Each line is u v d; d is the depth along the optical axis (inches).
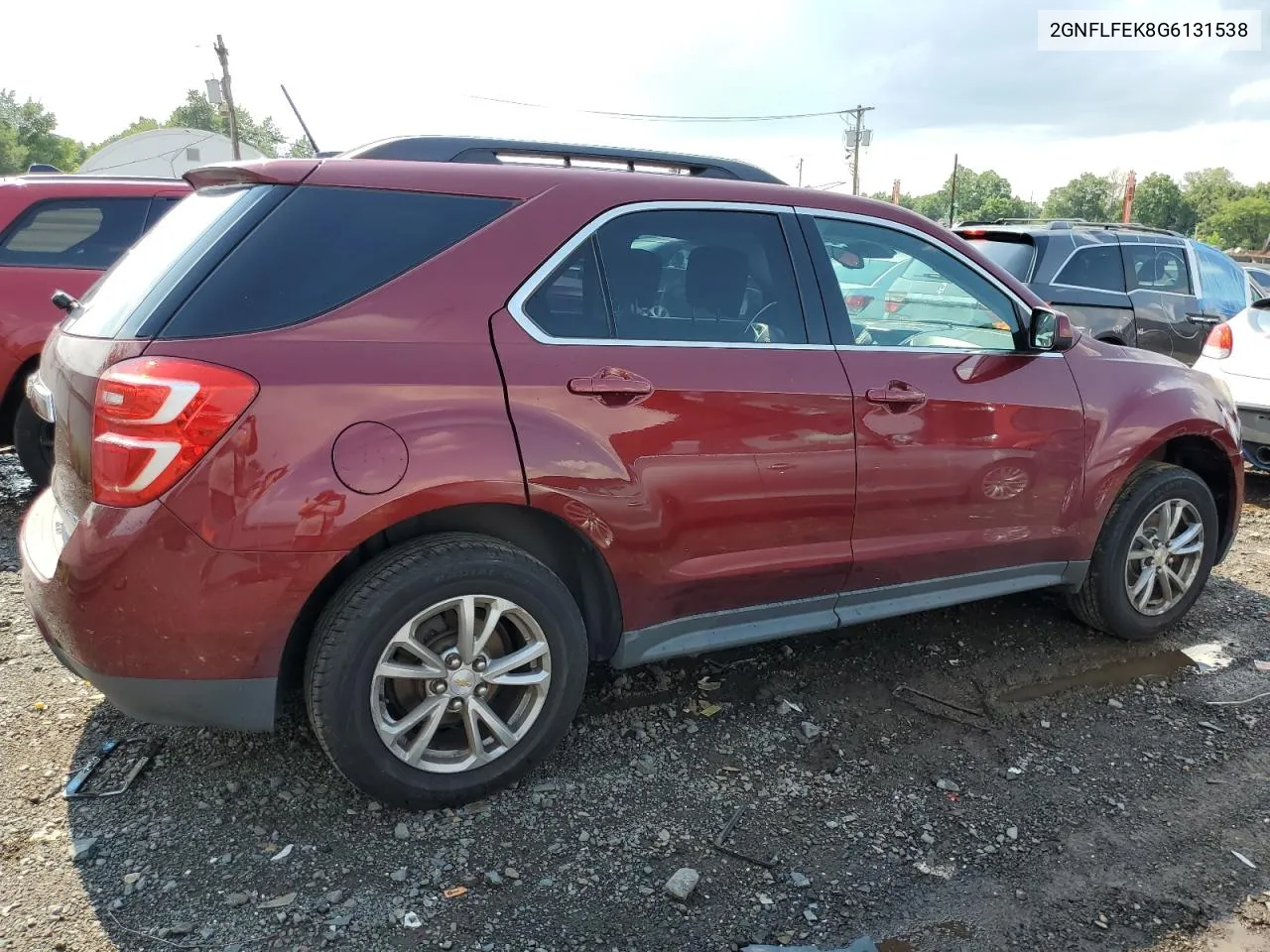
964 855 100.5
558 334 104.3
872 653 149.1
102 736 116.6
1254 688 141.3
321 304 94.7
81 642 89.4
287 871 93.7
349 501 91.1
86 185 216.5
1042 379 137.9
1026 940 88.4
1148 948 88.0
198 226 98.8
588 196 109.7
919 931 89.1
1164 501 150.6
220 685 91.7
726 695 133.7
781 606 123.8
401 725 99.0
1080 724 129.3
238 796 105.1
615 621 114.0
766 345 117.0
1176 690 140.1
